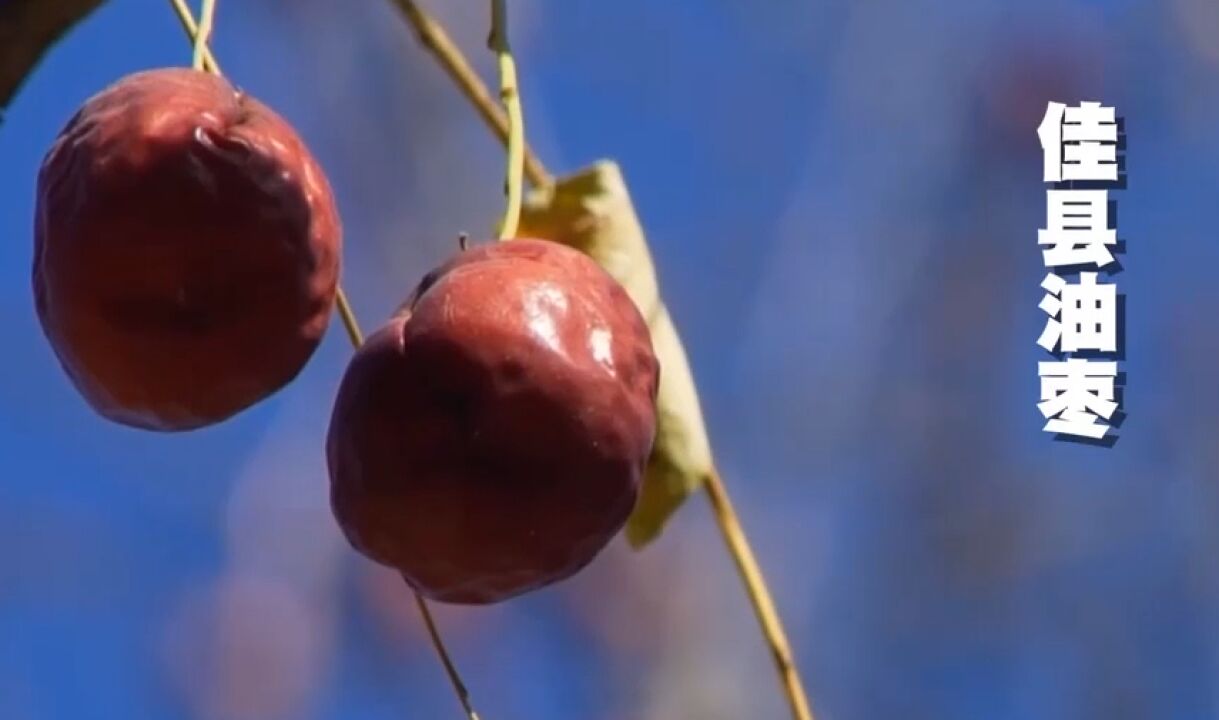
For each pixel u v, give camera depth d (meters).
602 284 0.34
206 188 0.34
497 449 0.33
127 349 0.34
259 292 0.34
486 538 0.33
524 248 0.34
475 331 0.34
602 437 0.34
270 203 0.34
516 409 0.33
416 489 0.33
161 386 0.34
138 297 0.34
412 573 0.34
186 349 0.34
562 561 0.34
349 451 0.34
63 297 0.34
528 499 0.33
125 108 0.34
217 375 0.34
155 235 0.34
